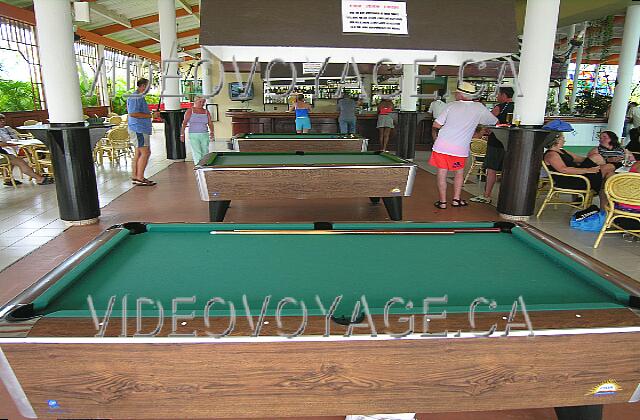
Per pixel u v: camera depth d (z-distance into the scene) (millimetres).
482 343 1314
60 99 4387
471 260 1943
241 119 10398
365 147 6406
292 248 2064
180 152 9008
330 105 12047
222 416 1354
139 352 1270
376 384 1338
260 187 3992
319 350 1287
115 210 5215
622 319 1367
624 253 3977
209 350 1272
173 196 5926
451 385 1357
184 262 1882
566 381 1384
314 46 2135
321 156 4961
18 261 3664
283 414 1360
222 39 2104
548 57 4652
